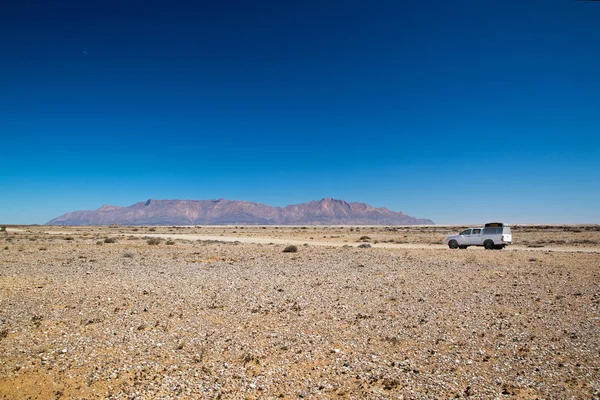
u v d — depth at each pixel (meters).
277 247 43.22
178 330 11.00
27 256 31.78
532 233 82.75
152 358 8.86
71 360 8.76
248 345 9.70
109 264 26.50
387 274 21.56
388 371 8.06
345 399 6.91
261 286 17.92
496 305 13.76
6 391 7.29
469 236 39.38
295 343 9.84
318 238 68.94
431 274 21.44
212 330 10.98
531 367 8.18
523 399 6.81
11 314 12.73
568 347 9.33
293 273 22.20
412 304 14.06
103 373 8.05
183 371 8.12
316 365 8.43
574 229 103.88
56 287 17.45
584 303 13.86
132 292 16.41
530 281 18.66
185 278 20.33
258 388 7.34
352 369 8.20
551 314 12.39
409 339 10.10
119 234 81.12
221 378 7.77
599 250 37.38
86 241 53.09
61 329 11.09
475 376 7.77
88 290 16.80
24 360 8.76
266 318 12.27
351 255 32.84
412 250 37.88
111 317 12.38
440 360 8.63
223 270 23.56
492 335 10.33
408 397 6.95
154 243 46.69
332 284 18.41
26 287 17.39
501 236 37.66
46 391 7.29
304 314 12.76
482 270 22.80
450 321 11.73
